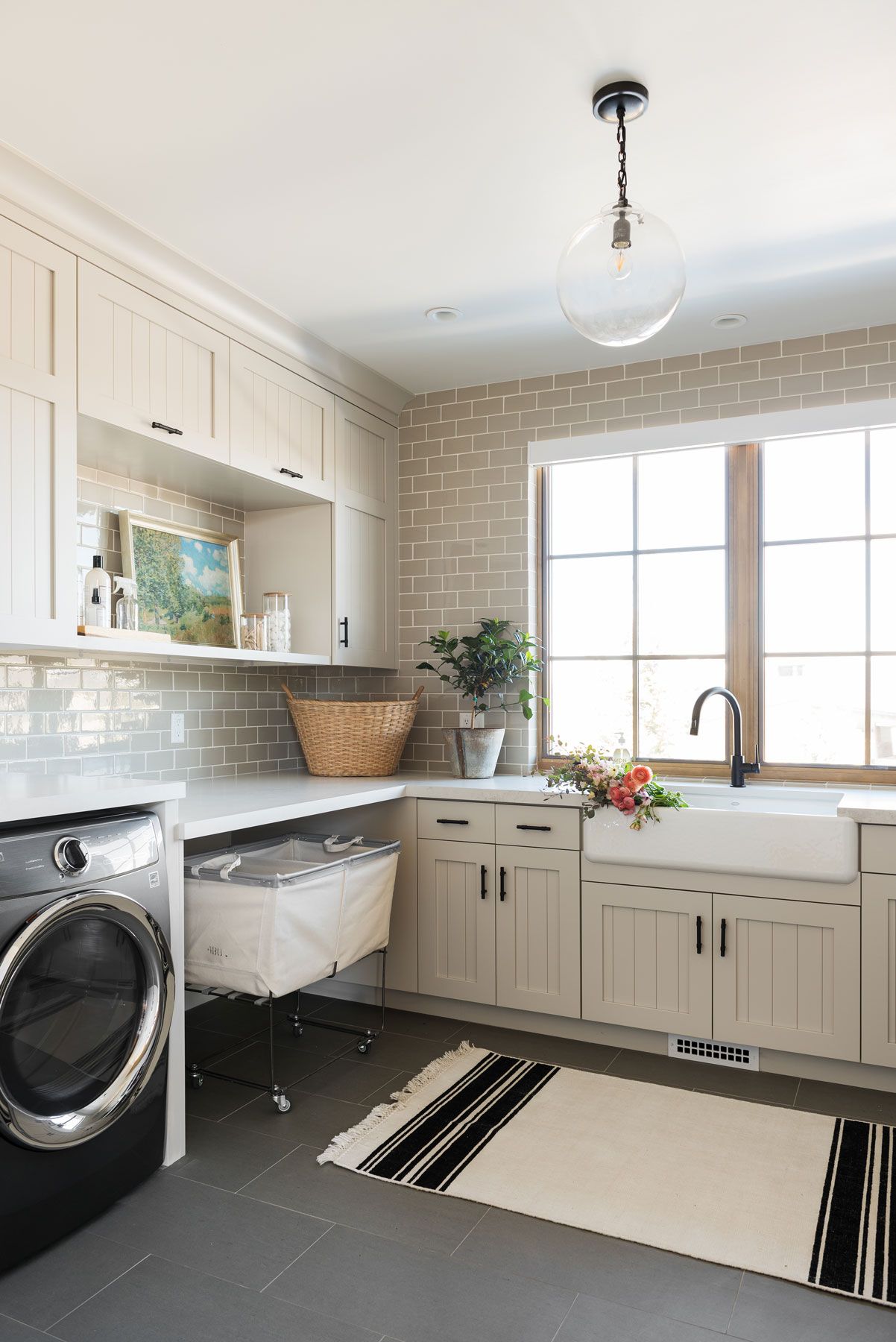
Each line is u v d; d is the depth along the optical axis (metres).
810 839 2.81
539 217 2.62
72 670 2.99
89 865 2.06
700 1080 2.88
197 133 2.21
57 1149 1.96
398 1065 2.99
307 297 3.13
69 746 2.97
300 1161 2.37
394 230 2.68
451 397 4.08
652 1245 2.01
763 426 3.51
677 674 3.73
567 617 3.92
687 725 3.71
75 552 2.49
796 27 1.86
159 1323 1.76
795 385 3.48
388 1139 2.47
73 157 2.30
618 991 3.11
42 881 1.94
